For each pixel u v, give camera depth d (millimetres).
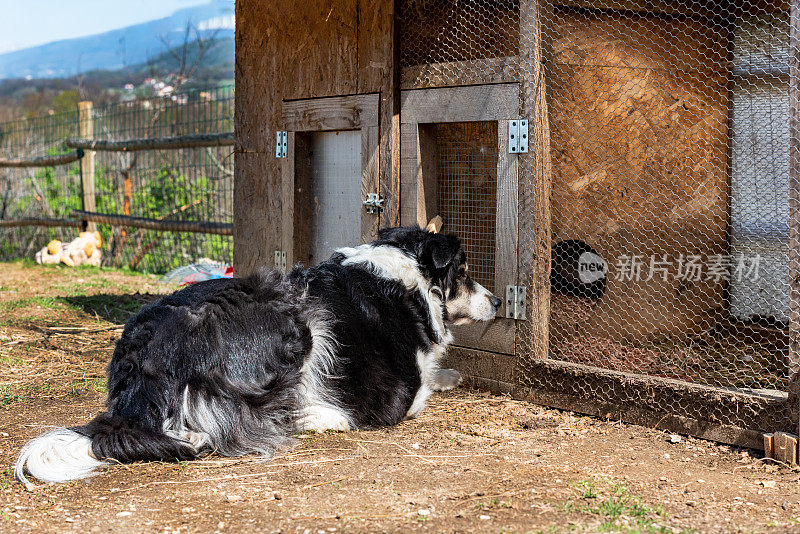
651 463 3484
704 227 6082
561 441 3834
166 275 9578
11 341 6199
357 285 4211
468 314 4590
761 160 6059
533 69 4418
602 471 3352
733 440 3709
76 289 8945
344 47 5449
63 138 13195
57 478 3213
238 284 3932
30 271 10758
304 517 2811
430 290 4441
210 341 3668
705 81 5992
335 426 4020
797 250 3428
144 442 3451
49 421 4156
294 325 3904
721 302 6230
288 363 3861
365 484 3186
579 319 5316
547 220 4559
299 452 3674
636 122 5594
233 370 3684
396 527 2699
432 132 5195
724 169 6164
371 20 5238
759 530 2658
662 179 5797
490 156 5031
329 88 5594
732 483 3199
